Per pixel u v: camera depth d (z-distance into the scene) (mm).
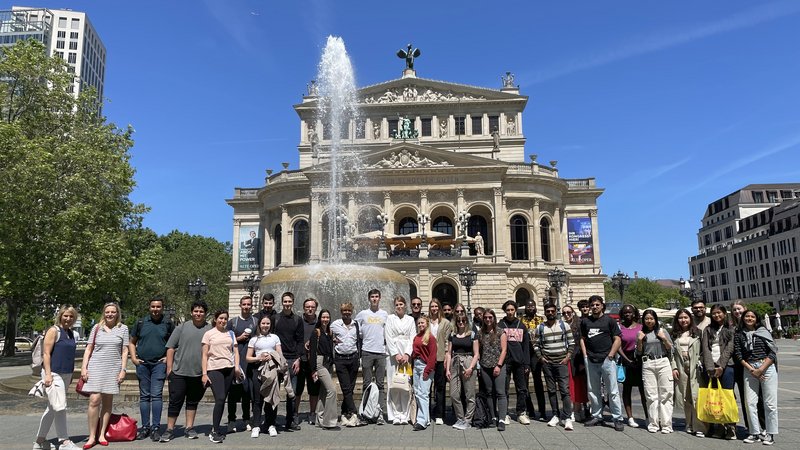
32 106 40000
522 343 12312
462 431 11234
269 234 60406
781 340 63125
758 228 109625
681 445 10070
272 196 59781
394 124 66188
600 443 10172
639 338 11836
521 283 54656
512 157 64375
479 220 56969
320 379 11539
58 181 36625
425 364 11695
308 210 57375
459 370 11742
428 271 48812
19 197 33875
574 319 13398
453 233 56594
